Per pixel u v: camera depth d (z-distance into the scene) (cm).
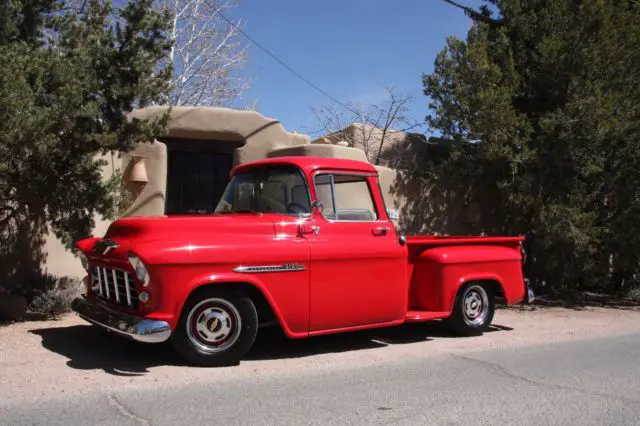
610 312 1128
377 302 660
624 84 1191
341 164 663
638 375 611
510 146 1168
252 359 625
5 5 755
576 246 1134
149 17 785
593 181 1204
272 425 426
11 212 830
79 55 746
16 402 452
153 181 1031
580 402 508
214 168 1145
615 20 1219
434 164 1357
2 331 693
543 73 1193
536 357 685
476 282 793
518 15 1270
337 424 434
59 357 587
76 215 786
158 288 530
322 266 617
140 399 470
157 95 816
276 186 651
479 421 451
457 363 638
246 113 1135
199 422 425
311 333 616
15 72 655
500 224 1391
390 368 607
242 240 577
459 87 1168
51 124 686
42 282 865
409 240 744
